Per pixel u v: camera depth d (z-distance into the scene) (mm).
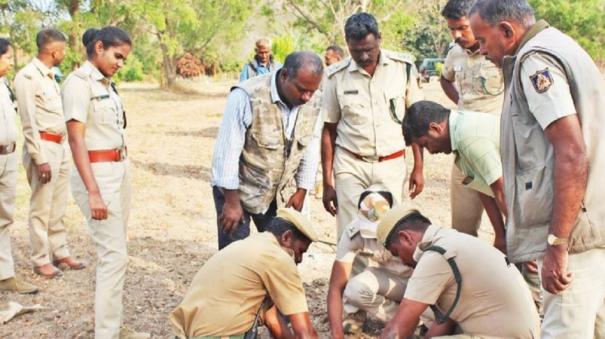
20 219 7797
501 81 4941
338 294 4254
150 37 40219
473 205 4949
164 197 9289
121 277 4348
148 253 6605
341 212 4871
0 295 5410
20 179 10078
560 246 2805
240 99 4086
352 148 4770
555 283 2871
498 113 5031
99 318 4293
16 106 6191
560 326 3008
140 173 11164
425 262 3289
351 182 4793
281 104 4113
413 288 3287
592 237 2887
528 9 2947
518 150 3006
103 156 4262
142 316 5031
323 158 5027
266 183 4281
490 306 3279
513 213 3094
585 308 2971
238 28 38125
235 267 3490
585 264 2936
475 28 3043
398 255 3529
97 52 4234
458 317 3357
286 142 4223
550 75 2746
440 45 52469
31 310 5098
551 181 2898
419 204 8461
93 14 21672
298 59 3904
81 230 7438
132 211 8414
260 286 3516
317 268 6023
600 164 2828
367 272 4406
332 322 4137
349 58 4793
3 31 20531
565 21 37656
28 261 6297
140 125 19547
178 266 6203
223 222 4223
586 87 2785
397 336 3244
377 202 4250
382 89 4703
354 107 4711
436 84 34969
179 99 31375
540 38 2863
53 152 5793
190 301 3561
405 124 4035
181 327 3598
